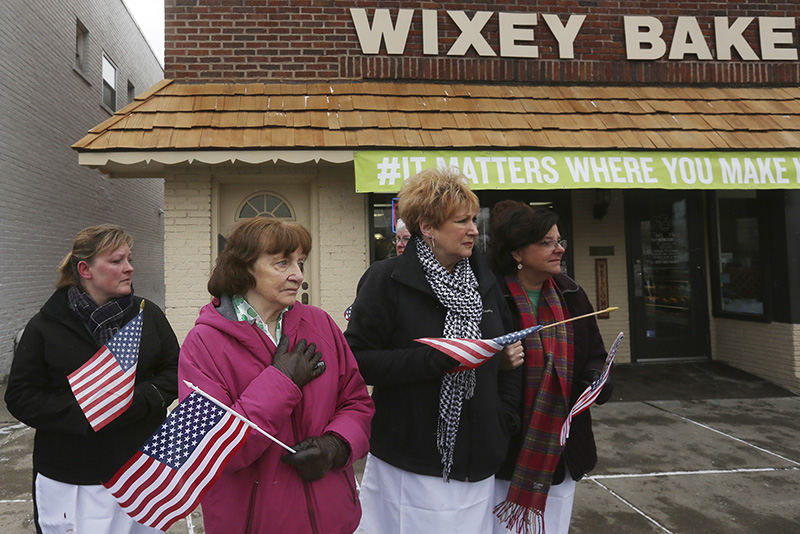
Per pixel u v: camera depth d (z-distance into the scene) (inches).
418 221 77.4
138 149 185.6
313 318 71.3
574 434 86.5
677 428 189.8
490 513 78.8
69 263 82.9
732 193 269.7
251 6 228.1
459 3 241.4
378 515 80.4
